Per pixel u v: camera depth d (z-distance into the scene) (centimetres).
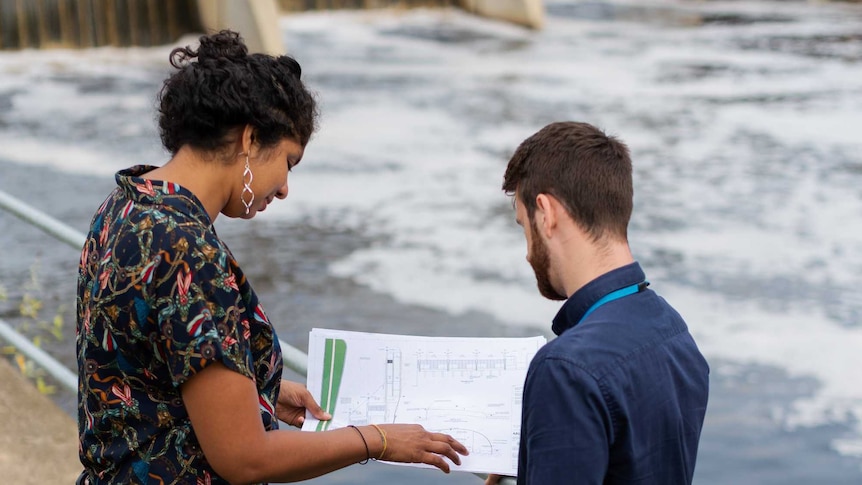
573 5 4531
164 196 232
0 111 2503
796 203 1892
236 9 3070
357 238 1684
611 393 214
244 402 230
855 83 3014
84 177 2000
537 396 216
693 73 3184
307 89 251
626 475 221
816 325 1361
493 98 2823
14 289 1384
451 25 3897
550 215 232
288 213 1797
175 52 245
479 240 1684
